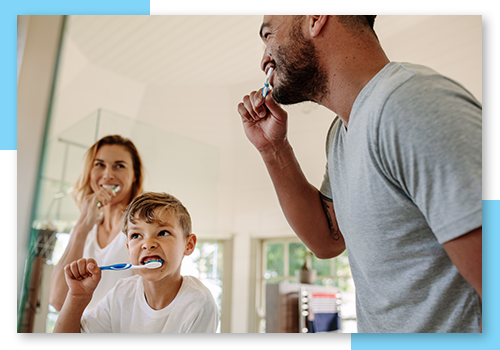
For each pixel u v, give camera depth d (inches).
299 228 31.9
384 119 19.4
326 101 27.4
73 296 31.9
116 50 54.5
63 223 39.1
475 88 54.1
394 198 20.3
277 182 31.9
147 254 35.8
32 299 35.2
